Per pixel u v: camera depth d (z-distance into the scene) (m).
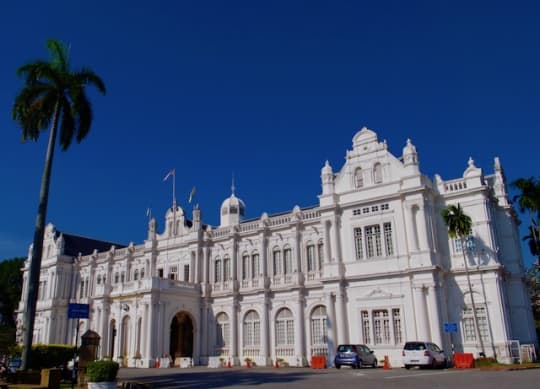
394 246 40.66
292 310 46.53
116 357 50.66
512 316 40.34
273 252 49.94
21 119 32.62
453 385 20.41
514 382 20.84
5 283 76.12
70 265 68.31
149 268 59.12
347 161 45.41
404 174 41.72
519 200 47.97
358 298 41.44
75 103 33.12
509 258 41.91
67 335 64.75
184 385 25.33
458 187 41.12
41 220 29.92
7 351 35.81
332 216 44.25
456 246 39.94
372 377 25.81
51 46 33.72
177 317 53.09
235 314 50.31
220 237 54.03
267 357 46.59
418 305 38.00
